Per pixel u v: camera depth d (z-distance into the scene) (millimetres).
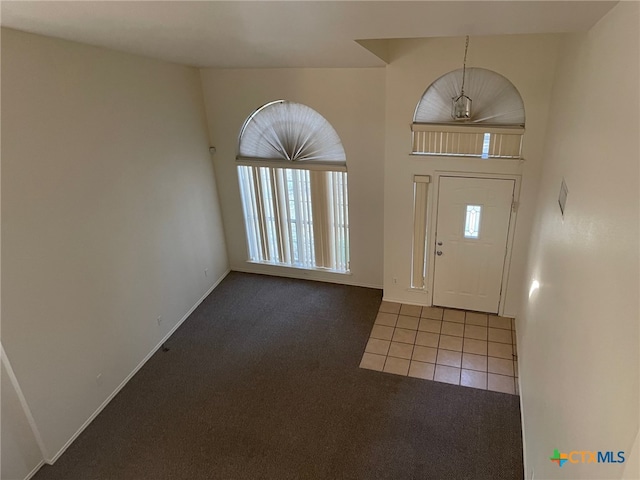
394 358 4906
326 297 6059
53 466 3832
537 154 4559
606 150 1997
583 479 1885
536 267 3953
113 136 4168
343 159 5551
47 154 3502
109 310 4344
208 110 5715
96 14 2432
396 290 5828
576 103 2889
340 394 4457
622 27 1880
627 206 1608
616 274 1664
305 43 3414
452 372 4656
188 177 5473
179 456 3879
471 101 4629
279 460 3803
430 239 5379
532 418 3453
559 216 3064
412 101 4742
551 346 2904
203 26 2738
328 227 6020
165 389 4609
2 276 3264
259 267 6645
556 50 4109
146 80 4547
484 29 2707
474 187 4949
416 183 5148
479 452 3770
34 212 3445
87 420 4203
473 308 5609
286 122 5586
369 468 3689
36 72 3332
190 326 5570
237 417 4242
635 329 1415
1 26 2990
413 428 4027
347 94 5141
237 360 4980
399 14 2252
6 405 3486
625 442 1421
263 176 6008
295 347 5152
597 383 1806
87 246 3986
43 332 3643
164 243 5113
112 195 4227
